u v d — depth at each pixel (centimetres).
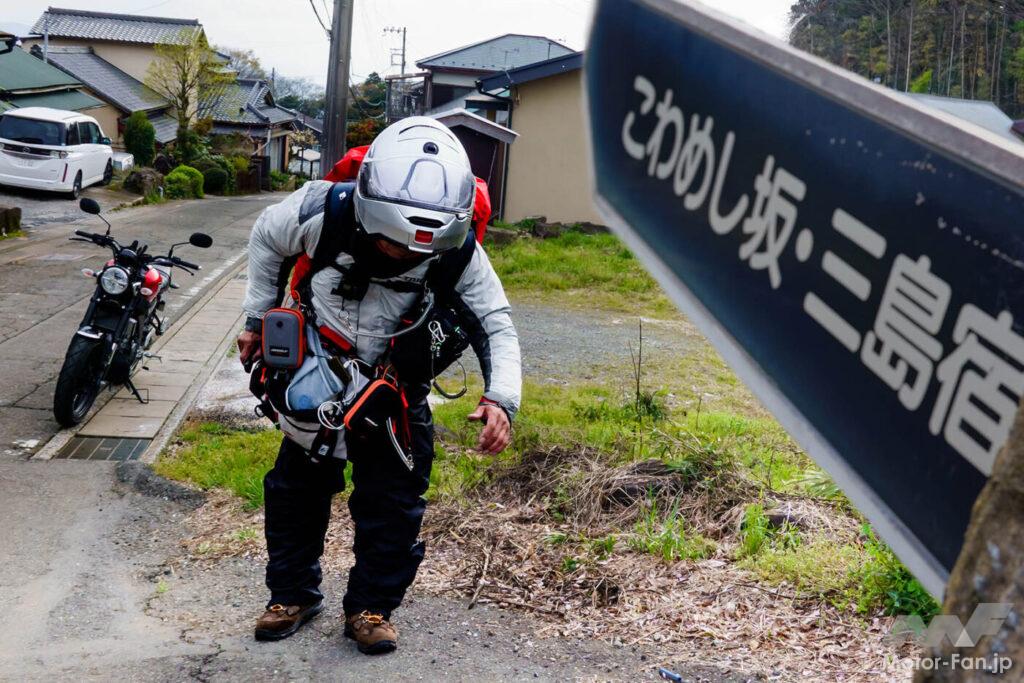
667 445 498
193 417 617
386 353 299
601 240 1684
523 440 529
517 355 305
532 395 724
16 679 300
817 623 331
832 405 62
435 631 339
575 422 627
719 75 66
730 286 66
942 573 58
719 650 321
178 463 515
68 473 503
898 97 58
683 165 69
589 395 741
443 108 3375
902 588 337
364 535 312
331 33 1532
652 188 71
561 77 1827
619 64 73
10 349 756
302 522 324
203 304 1022
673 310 1198
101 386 603
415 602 362
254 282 311
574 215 1873
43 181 1936
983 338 55
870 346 60
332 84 1547
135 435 571
